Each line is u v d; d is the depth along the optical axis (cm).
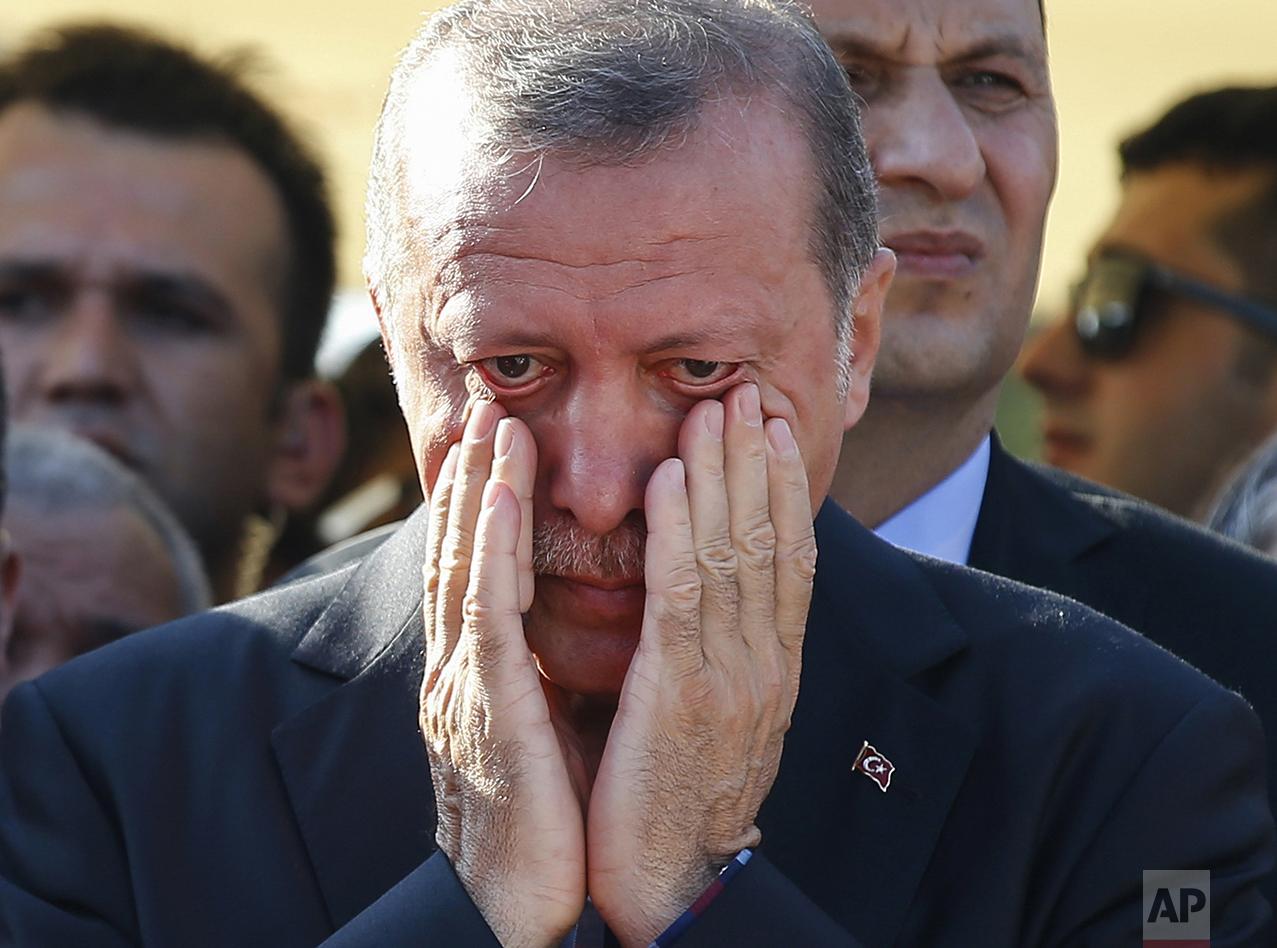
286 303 1024
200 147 992
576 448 459
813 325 471
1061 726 518
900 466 702
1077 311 1074
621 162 443
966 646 542
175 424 958
